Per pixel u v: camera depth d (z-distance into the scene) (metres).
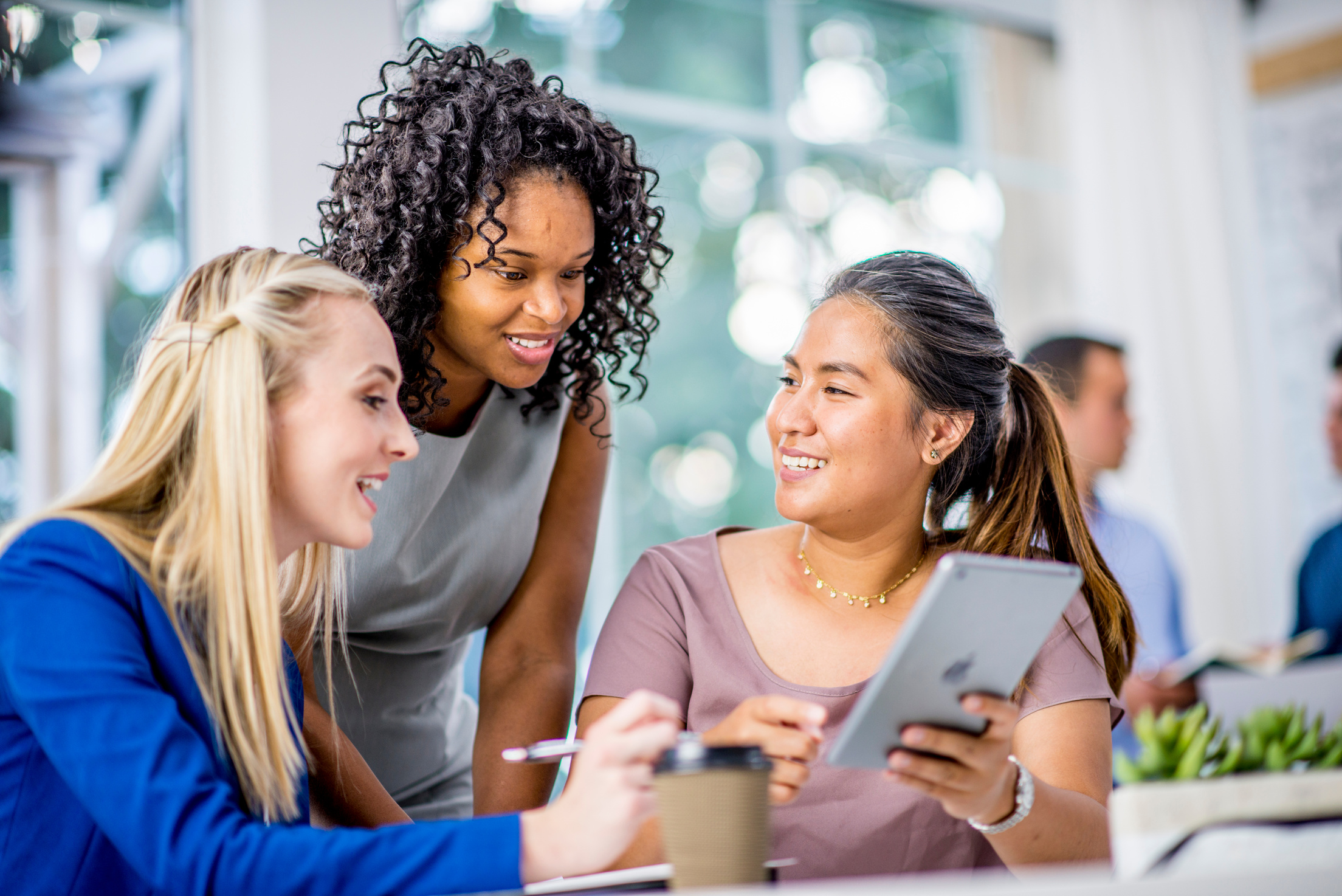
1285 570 5.21
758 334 4.79
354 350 1.06
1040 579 0.90
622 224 1.53
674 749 0.88
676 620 1.48
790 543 1.54
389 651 1.62
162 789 0.89
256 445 1.02
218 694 1.01
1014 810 1.09
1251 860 0.85
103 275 3.30
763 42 4.90
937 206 5.18
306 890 0.88
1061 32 5.25
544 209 1.39
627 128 4.58
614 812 0.87
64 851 0.99
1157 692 2.66
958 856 1.33
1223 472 5.16
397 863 0.89
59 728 0.92
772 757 1.00
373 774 1.42
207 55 3.04
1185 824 0.86
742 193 4.80
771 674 1.41
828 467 1.41
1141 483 5.07
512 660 1.65
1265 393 5.29
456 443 1.54
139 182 3.19
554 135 1.42
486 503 1.61
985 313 1.50
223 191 3.02
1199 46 5.33
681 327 4.64
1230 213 5.34
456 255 1.39
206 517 1.03
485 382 1.58
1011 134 5.33
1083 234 5.19
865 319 1.43
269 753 1.03
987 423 1.50
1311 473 5.21
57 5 3.12
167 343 1.07
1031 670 1.39
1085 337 3.18
